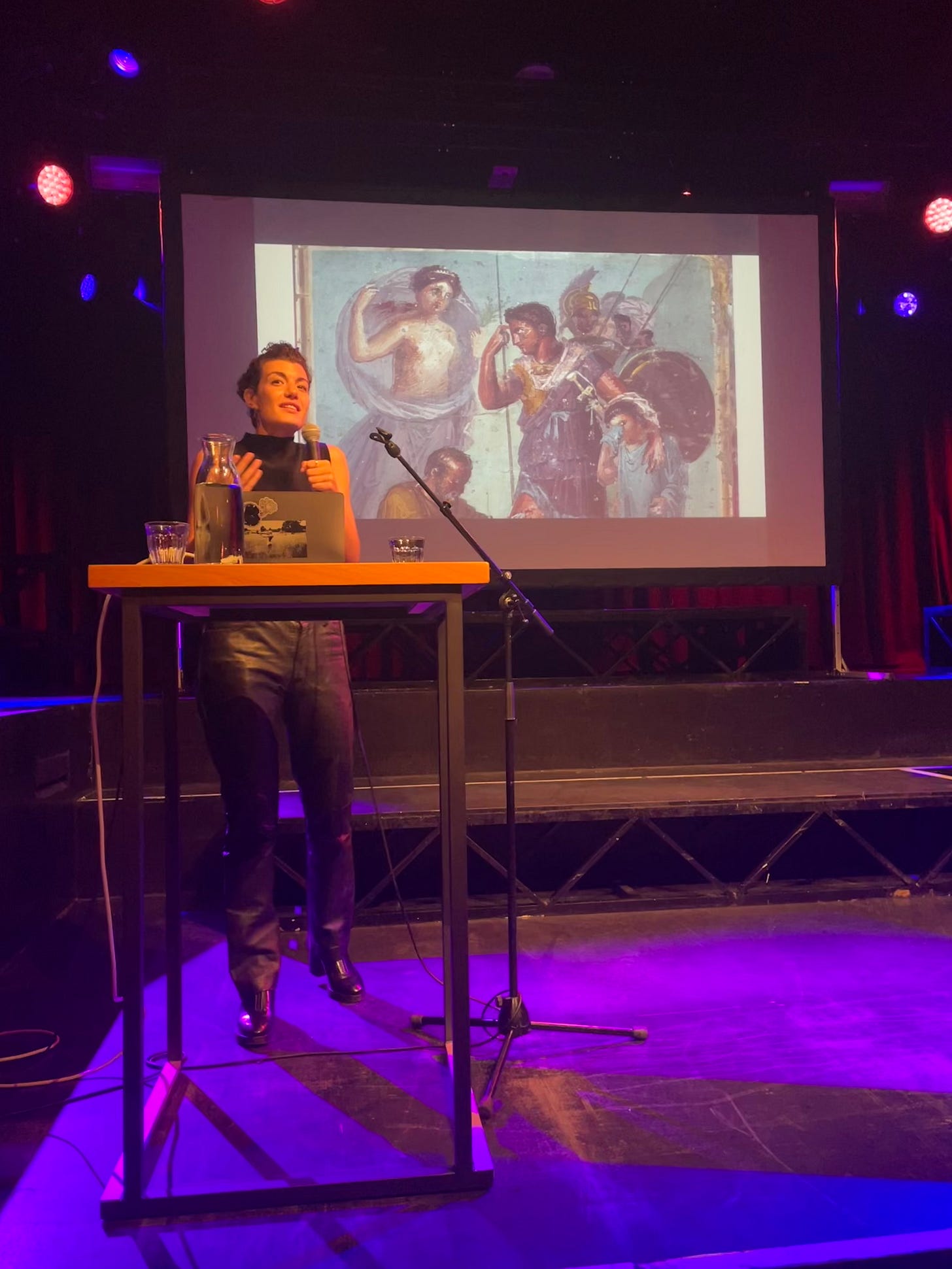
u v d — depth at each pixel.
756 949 2.84
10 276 5.00
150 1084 1.97
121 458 5.36
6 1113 1.85
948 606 5.33
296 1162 1.63
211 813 3.42
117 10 4.36
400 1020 2.32
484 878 3.56
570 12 4.53
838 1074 1.98
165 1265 1.39
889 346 6.10
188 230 4.49
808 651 5.25
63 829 3.29
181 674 4.47
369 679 5.01
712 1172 1.60
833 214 4.89
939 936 2.94
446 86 4.88
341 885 2.38
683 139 5.14
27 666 5.04
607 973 2.65
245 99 4.81
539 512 4.75
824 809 3.30
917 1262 1.37
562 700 3.97
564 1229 1.44
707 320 4.86
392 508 4.67
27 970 2.71
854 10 4.50
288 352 2.30
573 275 4.80
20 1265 1.39
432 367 4.71
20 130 4.57
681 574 4.80
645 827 3.68
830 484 4.88
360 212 4.66
